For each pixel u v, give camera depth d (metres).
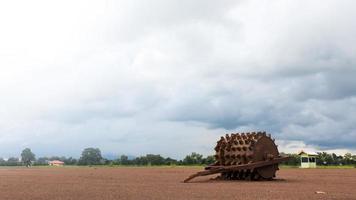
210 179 40.31
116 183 35.16
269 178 38.53
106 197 22.81
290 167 97.62
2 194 24.98
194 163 137.88
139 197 22.69
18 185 33.25
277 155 39.12
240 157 38.06
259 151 38.00
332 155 119.56
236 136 39.38
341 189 27.75
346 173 56.25
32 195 24.27
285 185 31.89
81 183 35.62
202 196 23.11
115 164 157.12
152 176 49.25
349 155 120.38
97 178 44.72
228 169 37.12
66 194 24.73
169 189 28.12
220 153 39.12
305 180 38.78
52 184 34.22
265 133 38.88
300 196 22.98
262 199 21.48
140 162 152.00
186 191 26.41
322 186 30.64
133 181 38.41
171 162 145.12
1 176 51.66
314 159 97.38
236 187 29.81
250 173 37.94
